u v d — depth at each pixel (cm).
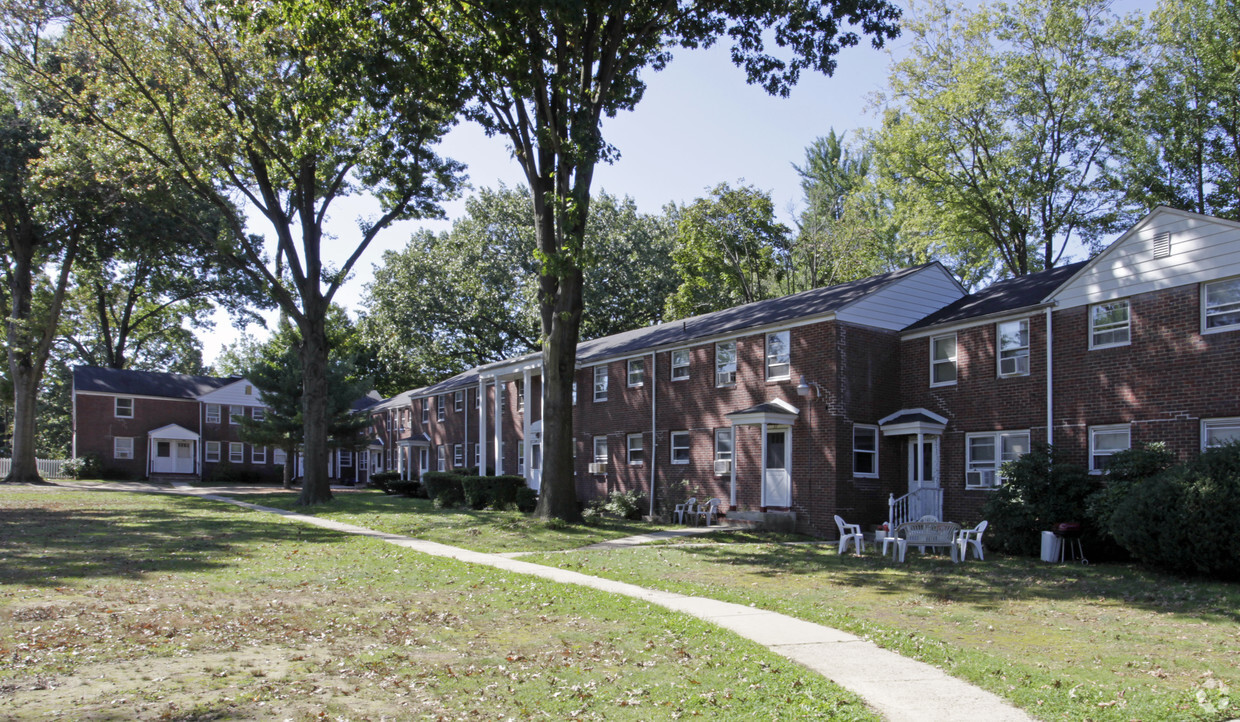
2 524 2197
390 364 6134
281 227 3058
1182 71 3103
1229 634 1013
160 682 744
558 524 2273
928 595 1298
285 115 2706
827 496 2270
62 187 3372
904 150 3550
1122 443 1873
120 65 2675
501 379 3866
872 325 2400
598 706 691
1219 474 1451
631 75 2348
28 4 2675
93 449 5081
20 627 958
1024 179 3431
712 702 701
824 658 856
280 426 4112
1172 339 1791
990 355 2192
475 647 905
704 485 2723
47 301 4722
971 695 723
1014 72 3328
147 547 1778
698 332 2852
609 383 3259
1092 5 3219
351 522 2469
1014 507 1838
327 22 1961
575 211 2081
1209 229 1738
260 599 1194
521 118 2286
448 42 2083
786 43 2183
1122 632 1024
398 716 661
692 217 4706
